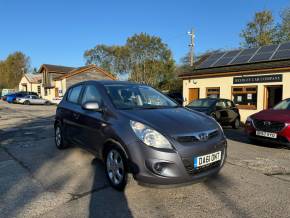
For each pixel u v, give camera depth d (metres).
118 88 4.70
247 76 14.17
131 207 3.32
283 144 6.31
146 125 3.48
